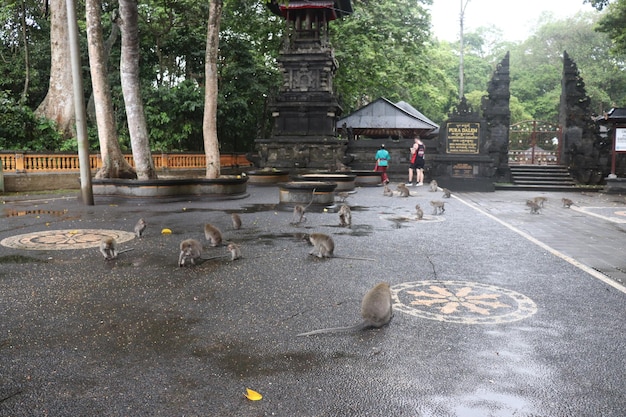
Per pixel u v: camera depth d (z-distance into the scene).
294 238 9.66
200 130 30.12
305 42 28.69
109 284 6.34
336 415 3.27
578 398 3.52
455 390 3.62
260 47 34.47
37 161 20.59
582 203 18.11
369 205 15.68
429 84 50.38
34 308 5.40
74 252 8.27
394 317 5.16
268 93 32.84
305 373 3.87
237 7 30.48
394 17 32.31
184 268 7.18
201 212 13.65
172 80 31.80
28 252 8.25
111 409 3.34
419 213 12.61
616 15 33.44
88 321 5.01
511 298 5.89
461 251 8.65
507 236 10.33
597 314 5.34
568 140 26.56
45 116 25.11
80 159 14.92
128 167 17.38
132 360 4.09
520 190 24.22
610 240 10.05
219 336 4.62
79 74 14.62
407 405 3.40
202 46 31.00
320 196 14.75
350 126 31.78
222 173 29.28
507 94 26.33
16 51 31.19
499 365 4.04
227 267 7.26
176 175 25.97
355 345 4.41
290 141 28.20
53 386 3.65
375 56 32.66
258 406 3.38
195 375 3.83
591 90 50.81
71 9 14.21
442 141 24.38
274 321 5.02
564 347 4.42
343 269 7.19
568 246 9.34
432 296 5.91
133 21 15.99
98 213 13.29
